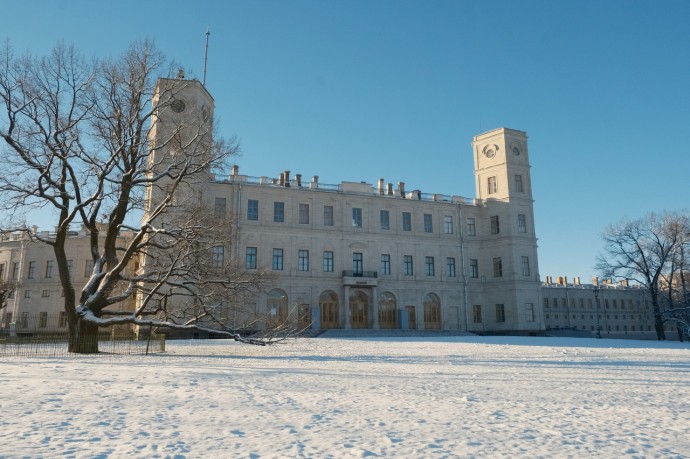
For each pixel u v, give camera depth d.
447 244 70.69
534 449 7.69
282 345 39.34
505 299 68.56
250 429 8.68
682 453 7.52
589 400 12.47
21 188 26.89
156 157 40.88
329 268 64.62
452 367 21.00
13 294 69.00
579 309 107.19
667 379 17.12
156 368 18.78
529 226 70.44
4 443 7.39
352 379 16.30
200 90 53.34
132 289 29.53
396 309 66.50
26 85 27.09
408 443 7.92
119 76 28.81
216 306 30.55
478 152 74.69
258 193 63.12
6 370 17.33
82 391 12.48
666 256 61.94
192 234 30.09
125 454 6.97
